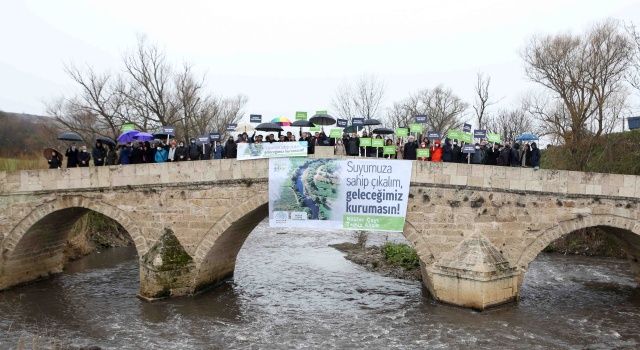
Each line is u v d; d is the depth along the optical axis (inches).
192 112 2151.8
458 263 938.7
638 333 837.2
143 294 1016.2
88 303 995.9
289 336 821.2
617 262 1428.4
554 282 1187.3
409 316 916.6
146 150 1119.0
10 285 1096.2
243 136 1087.0
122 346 771.4
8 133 2332.7
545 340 797.2
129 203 1035.3
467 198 949.8
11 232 1064.8
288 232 2078.0
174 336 817.5
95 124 2127.2
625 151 1626.5
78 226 1483.8
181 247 1024.9
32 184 1061.8
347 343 787.4
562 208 949.8
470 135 1042.7
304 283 1191.6
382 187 959.6
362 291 1113.4
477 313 919.0
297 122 1160.8
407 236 964.6
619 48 1675.7
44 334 821.2
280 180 978.7
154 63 1900.8
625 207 941.8
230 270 1231.5
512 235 955.3
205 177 1004.6
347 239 1895.9
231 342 792.9
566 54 1776.6
